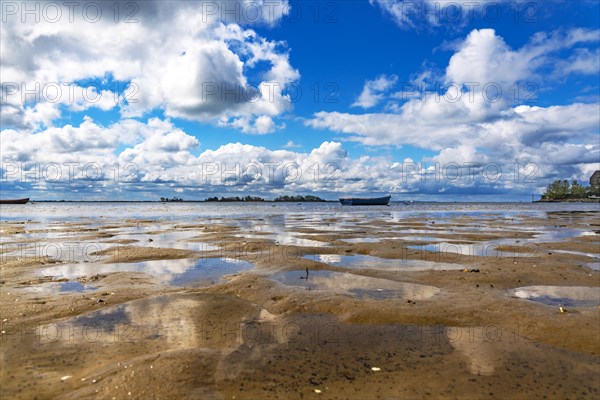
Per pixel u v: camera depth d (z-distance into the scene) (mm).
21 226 34688
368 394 5059
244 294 10148
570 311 8461
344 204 152875
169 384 5180
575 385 5277
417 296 9867
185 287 11023
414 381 5406
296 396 5000
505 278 11844
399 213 69500
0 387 5180
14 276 12508
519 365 5910
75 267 14117
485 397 4969
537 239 22766
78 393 5012
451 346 6684
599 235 25125
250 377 5477
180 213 72000
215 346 6633
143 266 14320
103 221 43688
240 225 35906
